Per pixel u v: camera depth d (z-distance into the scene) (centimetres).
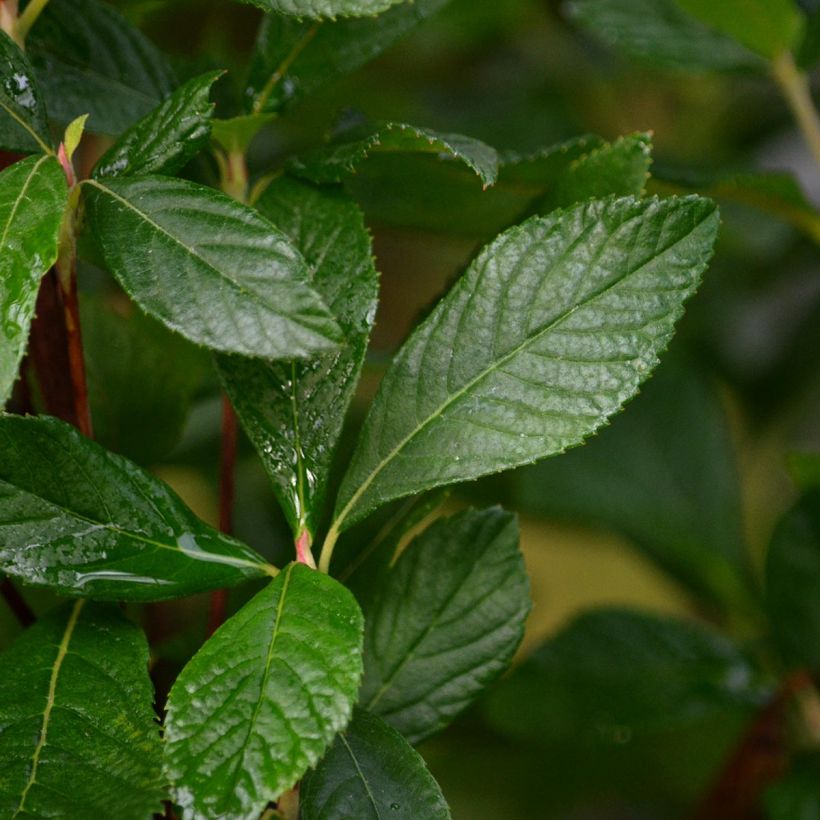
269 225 67
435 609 71
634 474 83
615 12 80
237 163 72
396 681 71
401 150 71
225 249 67
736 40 80
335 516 69
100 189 68
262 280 67
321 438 69
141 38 73
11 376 66
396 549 72
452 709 71
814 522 79
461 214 76
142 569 68
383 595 71
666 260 68
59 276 69
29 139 69
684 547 83
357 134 71
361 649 67
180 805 66
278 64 72
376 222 77
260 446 70
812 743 80
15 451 68
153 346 75
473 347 69
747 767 80
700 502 83
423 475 69
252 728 66
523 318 69
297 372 70
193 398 77
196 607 81
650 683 81
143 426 75
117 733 67
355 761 69
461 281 69
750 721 83
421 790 68
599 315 68
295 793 69
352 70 73
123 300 81
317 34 72
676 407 84
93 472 68
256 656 67
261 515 82
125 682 68
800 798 78
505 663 71
